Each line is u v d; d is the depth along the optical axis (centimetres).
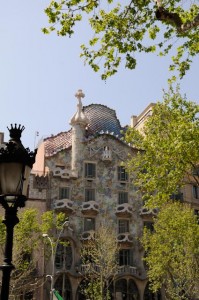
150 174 2416
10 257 761
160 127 2494
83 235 5150
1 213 4828
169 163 2300
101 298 4388
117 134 6397
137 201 5625
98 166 5666
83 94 6012
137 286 5094
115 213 5453
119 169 5747
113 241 4856
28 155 834
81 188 5466
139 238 5181
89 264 4753
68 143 6031
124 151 5866
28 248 4053
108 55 1714
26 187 828
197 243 3731
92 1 1560
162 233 4053
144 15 1669
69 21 1588
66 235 5016
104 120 6488
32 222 4038
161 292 5147
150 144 2469
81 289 4831
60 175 5394
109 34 1689
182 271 4003
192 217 3928
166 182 2306
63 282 4788
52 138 6238
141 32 1686
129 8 1639
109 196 5541
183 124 2270
